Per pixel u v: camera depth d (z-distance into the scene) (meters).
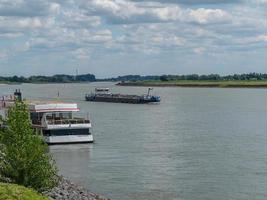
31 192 25.55
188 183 61.75
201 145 95.06
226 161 76.88
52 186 42.44
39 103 98.56
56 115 97.06
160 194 56.53
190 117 165.38
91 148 90.00
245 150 88.56
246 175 66.44
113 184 61.12
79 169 70.00
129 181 62.69
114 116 169.12
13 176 39.56
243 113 184.00
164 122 146.50
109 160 77.62
